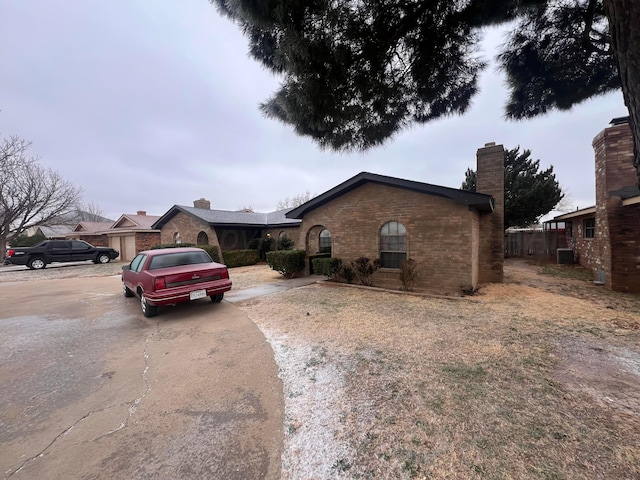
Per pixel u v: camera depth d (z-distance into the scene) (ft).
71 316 18.16
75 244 53.11
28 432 7.06
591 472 5.37
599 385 8.57
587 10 11.87
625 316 15.81
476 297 21.18
